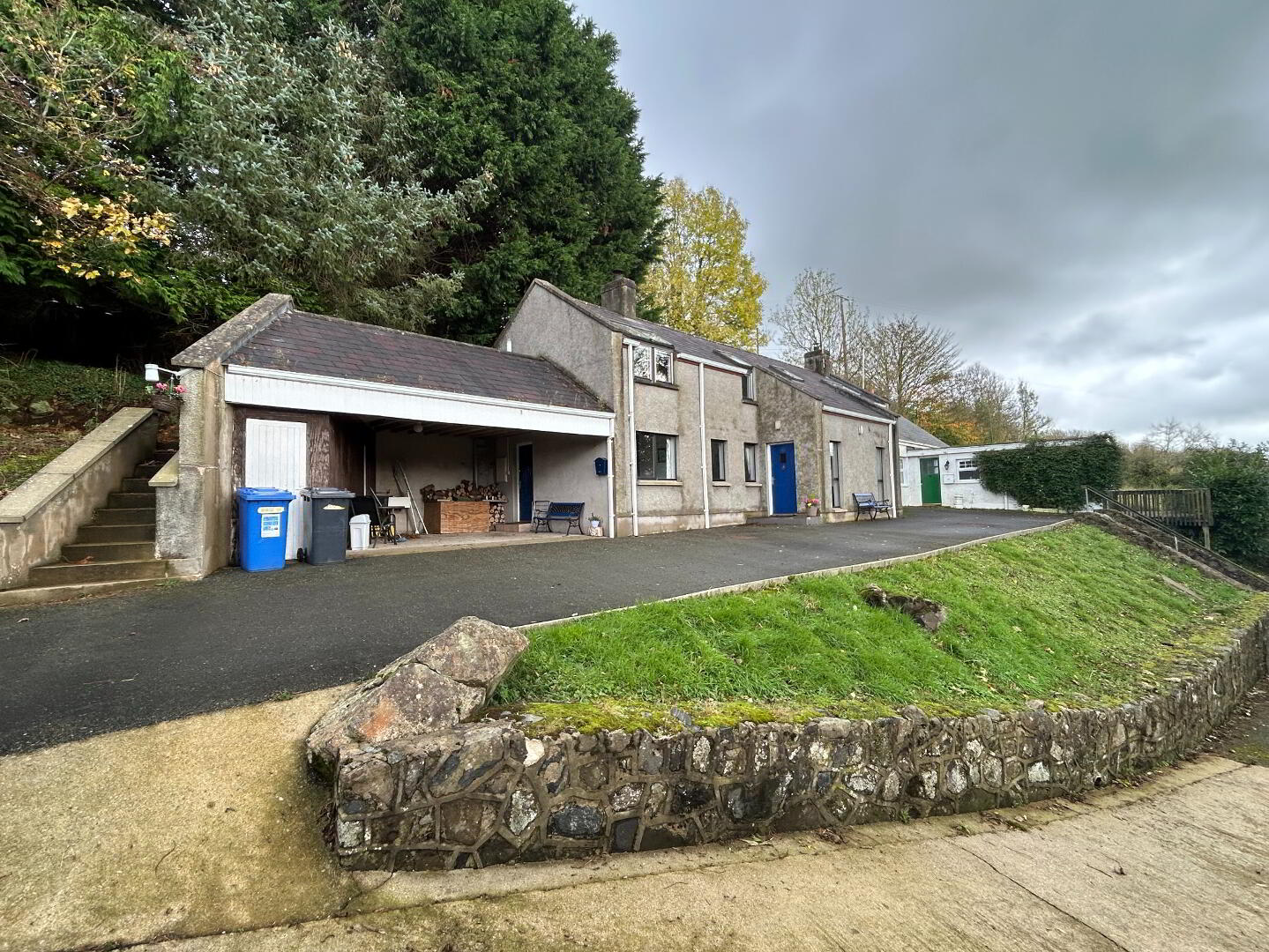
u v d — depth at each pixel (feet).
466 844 9.81
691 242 97.66
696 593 20.99
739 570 26.63
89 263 29.94
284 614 18.22
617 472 42.16
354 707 10.80
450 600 20.18
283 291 40.27
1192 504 67.92
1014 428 142.20
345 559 27.76
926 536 42.39
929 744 15.33
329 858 9.12
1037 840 14.64
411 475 45.70
